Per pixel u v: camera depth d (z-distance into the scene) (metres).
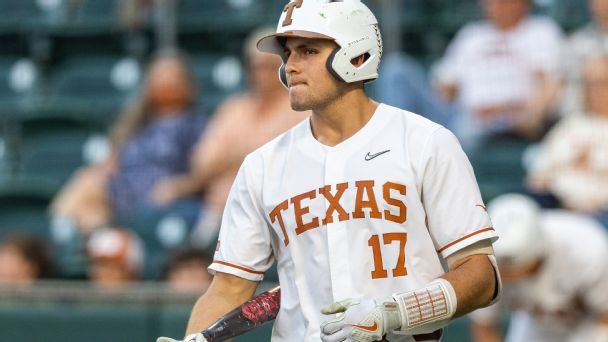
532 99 23.67
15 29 29.69
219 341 9.35
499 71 23.95
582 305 17.94
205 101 26.75
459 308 8.76
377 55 9.35
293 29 9.07
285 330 9.44
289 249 9.34
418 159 9.06
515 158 23.58
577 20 26.25
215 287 9.80
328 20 9.09
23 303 18.78
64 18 29.62
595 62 22.69
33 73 29.16
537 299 17.88
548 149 21.92
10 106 28.48
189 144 23.39
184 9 28.81
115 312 18.64
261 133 21.95
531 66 23.77
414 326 8.62
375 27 9.37
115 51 29.05
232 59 28.19
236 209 9.70
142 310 18.59
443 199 9.02
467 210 9.01
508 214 17.52
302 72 9.18
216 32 28.41
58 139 26.48
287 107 22.05
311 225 9.21
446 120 24.28
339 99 9.33
